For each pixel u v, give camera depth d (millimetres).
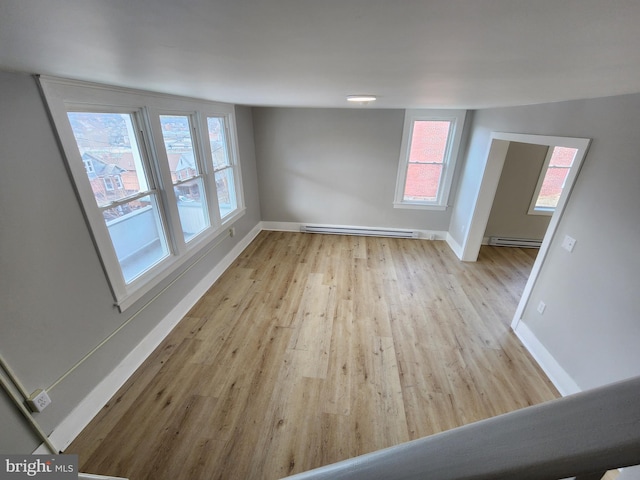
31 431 1538
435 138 4395
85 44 710
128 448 1768
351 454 1784
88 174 1921
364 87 1602
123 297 2119
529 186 4414
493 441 316
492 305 3266
